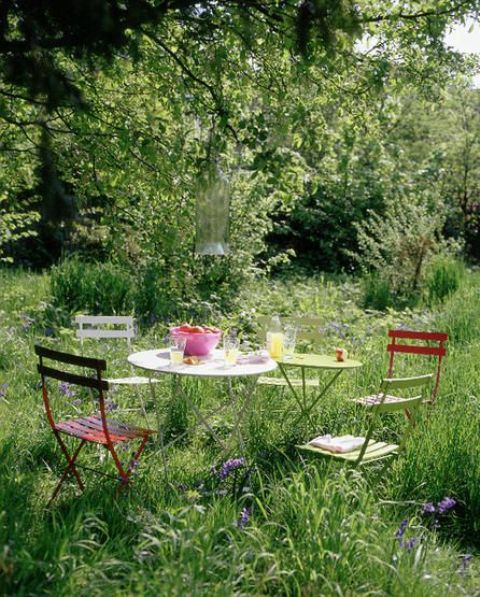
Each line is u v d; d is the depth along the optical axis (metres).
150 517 4.28
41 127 4.21
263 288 13.79
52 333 10.13
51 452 5.74
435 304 13.77
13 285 13.14
